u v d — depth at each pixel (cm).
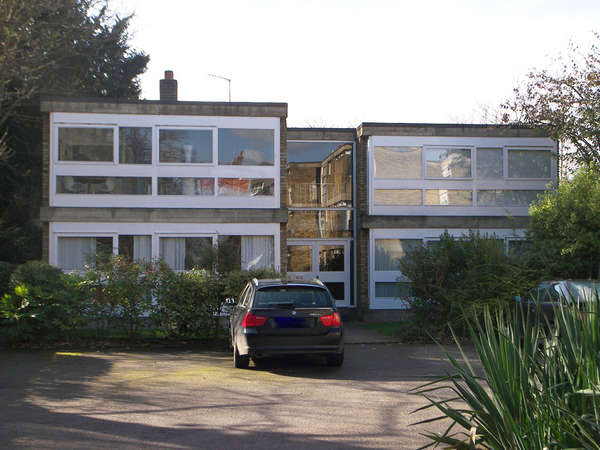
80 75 2780
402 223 2119
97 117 1936
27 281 1422
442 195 2150
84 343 1478
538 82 1995
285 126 2005
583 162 1856
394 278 2122
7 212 2412
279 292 1119
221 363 1203
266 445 620
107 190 1931
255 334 1061
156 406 802
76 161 1925
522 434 433
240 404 814
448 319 1527
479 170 2166
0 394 881
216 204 1964
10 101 2244
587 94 1878
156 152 1950
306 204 2247
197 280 1538
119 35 2841
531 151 2184
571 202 1681
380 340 1554
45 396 867
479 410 470
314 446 617
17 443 623
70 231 1912
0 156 2097
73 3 2225
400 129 2141
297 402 827
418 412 767
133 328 1560
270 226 1978
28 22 1991
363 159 2177
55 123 1923
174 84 2323
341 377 1031
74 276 1486
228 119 1983
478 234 1623
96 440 636
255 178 1983
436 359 1234
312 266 2238
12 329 1374
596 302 468
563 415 421
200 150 1970
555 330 482
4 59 1877
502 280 1466
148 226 1938
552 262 1591
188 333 1528
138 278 1521
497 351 466
